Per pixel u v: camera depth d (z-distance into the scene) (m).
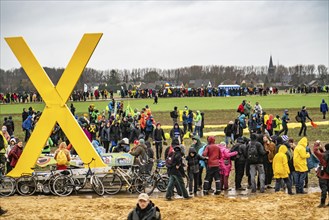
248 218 16.28
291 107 64.06
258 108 42.75
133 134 34.75
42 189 21.00
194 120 40.59
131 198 19.88
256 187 21.91
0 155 24.16
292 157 20.58
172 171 19.14
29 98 101.00
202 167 21.56
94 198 19.95
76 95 88.75
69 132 21.59
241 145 21.27
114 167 21.34
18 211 17.55
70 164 21.84
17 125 51.88
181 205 18.00
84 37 21.50
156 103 76.81
